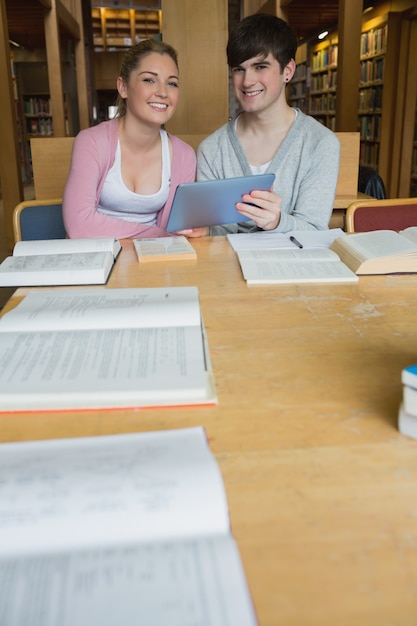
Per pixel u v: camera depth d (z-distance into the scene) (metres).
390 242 1.41
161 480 0.48
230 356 0.88
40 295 1.11
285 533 0.50
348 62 4.97
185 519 0.45
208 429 0.67
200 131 3.87
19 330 0.91
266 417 0.70
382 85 7.36
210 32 3.68
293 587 0.44
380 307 1.10
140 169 2.14
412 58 7.08
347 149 3.32
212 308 1.11
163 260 1.49
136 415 0.70
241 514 0.52
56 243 1.54
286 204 2.22
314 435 0.66
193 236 1.85
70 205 2.00
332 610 0.42
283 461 0.61
